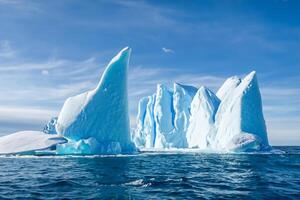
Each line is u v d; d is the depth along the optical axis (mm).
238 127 53500
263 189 19750
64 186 20641
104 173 27297
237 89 58469
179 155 51906
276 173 27953
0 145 51344
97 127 48500
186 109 73125
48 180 23281
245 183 22203
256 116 54219
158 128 73750
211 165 35125
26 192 18594
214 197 17328
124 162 38031
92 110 48406
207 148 61125
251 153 52281
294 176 25969
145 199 16719
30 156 46000
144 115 81875
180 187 20438
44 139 52906
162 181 22828
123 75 49781
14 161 39406
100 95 48844
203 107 65750
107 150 47688
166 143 71500
